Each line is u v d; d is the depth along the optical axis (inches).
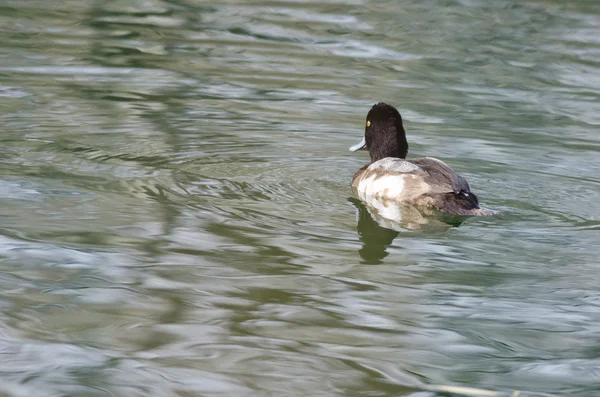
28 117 612.1
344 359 300.4
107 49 825.5
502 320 335.3
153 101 668.7
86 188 477.1
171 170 514.3
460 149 574.2
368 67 791.1
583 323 333.4
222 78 745.0
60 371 284.7
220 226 428.5
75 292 346.0
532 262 396.2
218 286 358.0
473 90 730.2
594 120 655.8
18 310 327.9
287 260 390.0
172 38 876.6
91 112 632.4
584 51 856.9
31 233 407.5
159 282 359.3
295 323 327.0
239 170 521.0
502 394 278.4
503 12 994.1
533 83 756.0
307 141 587.2
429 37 897.5
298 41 876.0
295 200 476.1
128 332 314.0
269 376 286.7
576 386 284.0
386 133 537.3
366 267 386.0
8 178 488.1
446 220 455.5
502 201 477.7
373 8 1013.8
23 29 890.1
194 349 303.4
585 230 436.8
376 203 475.8
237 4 1023.0
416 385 283.6
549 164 545.0
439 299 354.0
